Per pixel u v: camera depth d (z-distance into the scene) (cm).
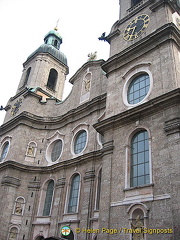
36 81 4019
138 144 1858
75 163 2722
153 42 2133
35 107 3603
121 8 2908
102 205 1803
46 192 2961
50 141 3288
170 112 1706
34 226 2792
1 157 3422
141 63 2130
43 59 4253
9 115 3856
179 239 1341
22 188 2997
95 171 2498
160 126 1731
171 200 1455
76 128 3022
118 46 2544
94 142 2691
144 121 1853
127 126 1955
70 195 2658
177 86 1825
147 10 2459
